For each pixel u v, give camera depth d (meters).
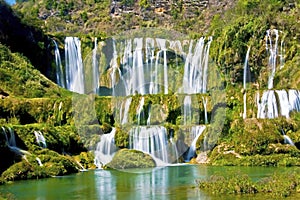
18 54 69.06
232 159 41.81
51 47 76.38
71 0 114.00
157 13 105.12
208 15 100.31
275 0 82.44
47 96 60.34
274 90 52.09
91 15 108.56
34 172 35.88
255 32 70.62
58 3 113.00
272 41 69.88
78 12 110.81
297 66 65.12
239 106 52.09
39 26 79.31
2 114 48.97
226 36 71.00
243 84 70.06
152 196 26.83
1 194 27.89
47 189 30.33
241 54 70.19
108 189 29.58
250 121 45.66
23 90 59.38
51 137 42.62
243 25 71.56
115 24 102.44
